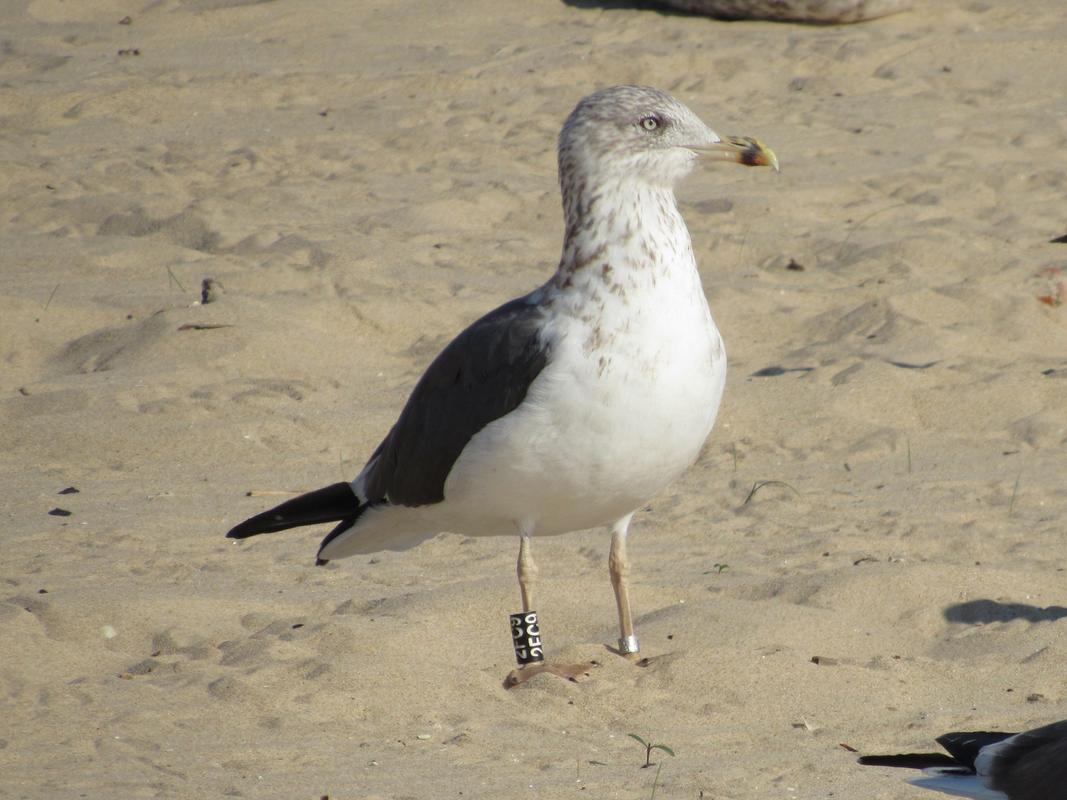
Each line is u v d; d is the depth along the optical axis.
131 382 14.84
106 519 12.00
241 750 7.95
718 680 8.95
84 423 13.98
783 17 31.03
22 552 11.24
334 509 9.84
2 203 21.61
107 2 33.38
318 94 27.55
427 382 9.08
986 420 14.11
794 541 11.45
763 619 9.80
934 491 12.48
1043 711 8.59
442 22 31.92
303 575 10.91
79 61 29.38
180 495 12.62
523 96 26.94
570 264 8.66
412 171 23.36
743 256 19.28
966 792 6.54
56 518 12.02
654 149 8.66
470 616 10.03
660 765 7.85
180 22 32.22
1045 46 28.70
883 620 10.06
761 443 13.73
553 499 8.84
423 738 8.21
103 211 21.20
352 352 16.06
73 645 9.28
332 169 23.52
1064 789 6.16
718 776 7.65
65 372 15.55
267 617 9.91
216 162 23.72
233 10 32.66
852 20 30.94
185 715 8.39
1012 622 9.87
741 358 15.94
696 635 9.62
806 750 8.11
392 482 9.30
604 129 8.63
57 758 7.78
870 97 26.70
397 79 27.91
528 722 8.48
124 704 8.50
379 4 33.06
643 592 10.40
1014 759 6.44
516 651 9.14
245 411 14.38
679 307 8.55
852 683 8.98
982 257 18.75
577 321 8.52
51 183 22.66
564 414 8.48
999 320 16.64
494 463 8.70
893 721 8.54
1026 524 11.72
